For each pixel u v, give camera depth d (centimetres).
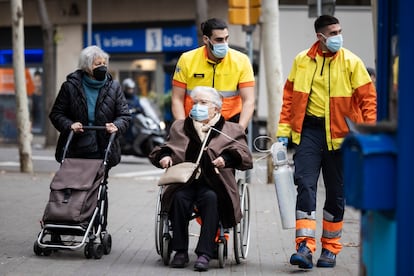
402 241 477
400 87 481
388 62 603
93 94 923
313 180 857
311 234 852
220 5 3219
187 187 857
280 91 1716
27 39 3694
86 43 3591
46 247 871
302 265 841
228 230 866
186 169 834
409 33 482
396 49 571
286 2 3173
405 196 476
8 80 3719
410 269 477
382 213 508
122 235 1066
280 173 872
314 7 1741
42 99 3641
